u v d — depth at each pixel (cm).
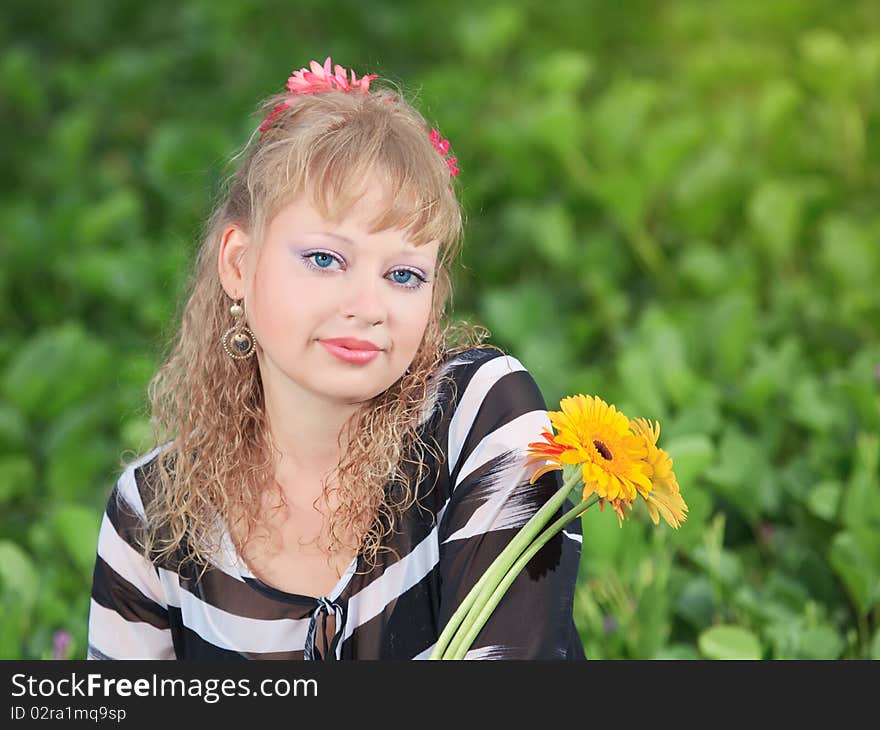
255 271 226
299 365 221
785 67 812
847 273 559
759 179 640
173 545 245
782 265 603
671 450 379
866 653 355
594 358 582
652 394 456
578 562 230
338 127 220
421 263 221
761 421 458
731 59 793
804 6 891
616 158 666
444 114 707
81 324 653
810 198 604
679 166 627
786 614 372
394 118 225
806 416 448
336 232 217
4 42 1018
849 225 568
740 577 382
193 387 248
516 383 236
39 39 1032
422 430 237
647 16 958
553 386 493
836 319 536
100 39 1018
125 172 774
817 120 735
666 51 930
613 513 372
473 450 231
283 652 240
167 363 268
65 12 1040
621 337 557
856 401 432
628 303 621
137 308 634
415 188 217
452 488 235
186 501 244
